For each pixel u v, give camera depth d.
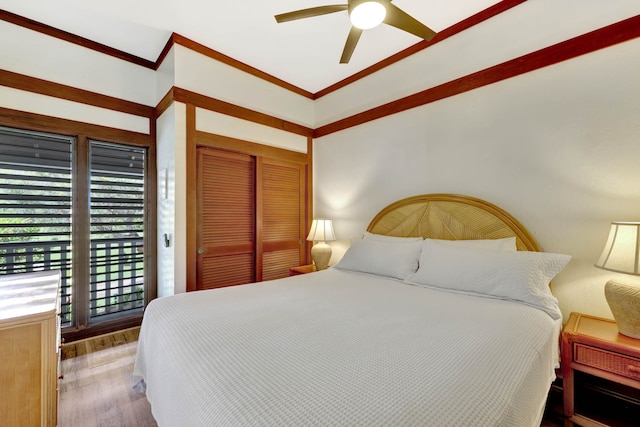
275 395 0.83
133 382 1.72
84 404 1.81
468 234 2.42
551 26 2.03
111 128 2.88
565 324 1.85
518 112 2.20
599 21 1.85
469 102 2.46
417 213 2.75
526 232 2.14
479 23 2.37
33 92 2.47
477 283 1.87
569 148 1.98
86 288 2.78
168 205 2.74
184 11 2.32
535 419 1.05
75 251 2.72
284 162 3.57
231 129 3.03
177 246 2.65
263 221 3.36
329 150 3.70
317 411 0.76
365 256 2.59
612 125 1.83
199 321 1.40
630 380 1.40
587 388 1.86
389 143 3.05
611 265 1.58
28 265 2.51
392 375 0.92
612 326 1.68
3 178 2.41
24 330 1.33
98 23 2.50
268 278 3.40
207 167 2.92
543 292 1.71
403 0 2.19
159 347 1.32
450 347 1.12
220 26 2.51
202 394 0.89
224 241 3.04
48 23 2.50
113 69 2.89
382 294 1.90
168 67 2.75
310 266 3.47
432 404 0.79
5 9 2.34
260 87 3.26
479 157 2.41
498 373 0.97
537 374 1.13
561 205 2.01
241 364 1.00
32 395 1.34
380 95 3.09
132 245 3.04
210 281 2.93
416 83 2.79
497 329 1.31
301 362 1.01
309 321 1.40
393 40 2.69
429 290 2.01
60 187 2.66
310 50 2.87
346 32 2.57
